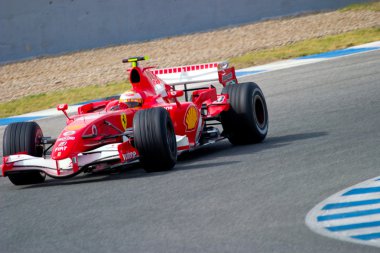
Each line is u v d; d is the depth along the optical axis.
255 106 36.66
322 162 29.95
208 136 36.75
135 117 30.50
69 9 104.69
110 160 29.53
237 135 36.44
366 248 19.05
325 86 53.88
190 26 104.75
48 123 56.38
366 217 21.64
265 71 67.25
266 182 27.28
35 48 104.69
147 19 104.62
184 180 28.98
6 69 97.69
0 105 71.38
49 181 32.84
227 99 35.97
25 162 30.14
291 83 57.97
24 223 24.98
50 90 76.81
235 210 23.70
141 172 31.81
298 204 23.72
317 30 89.69
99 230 23.00
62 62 96.81
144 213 24.47
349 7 103.62
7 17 104.31
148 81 34.78
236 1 104.50
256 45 85.81
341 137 35.38
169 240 21.20
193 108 35.19
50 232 23.42
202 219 23.03
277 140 37.00
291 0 105.25
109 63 89.94
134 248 20.81
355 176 26.84
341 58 67.50
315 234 20.52
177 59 83.00
